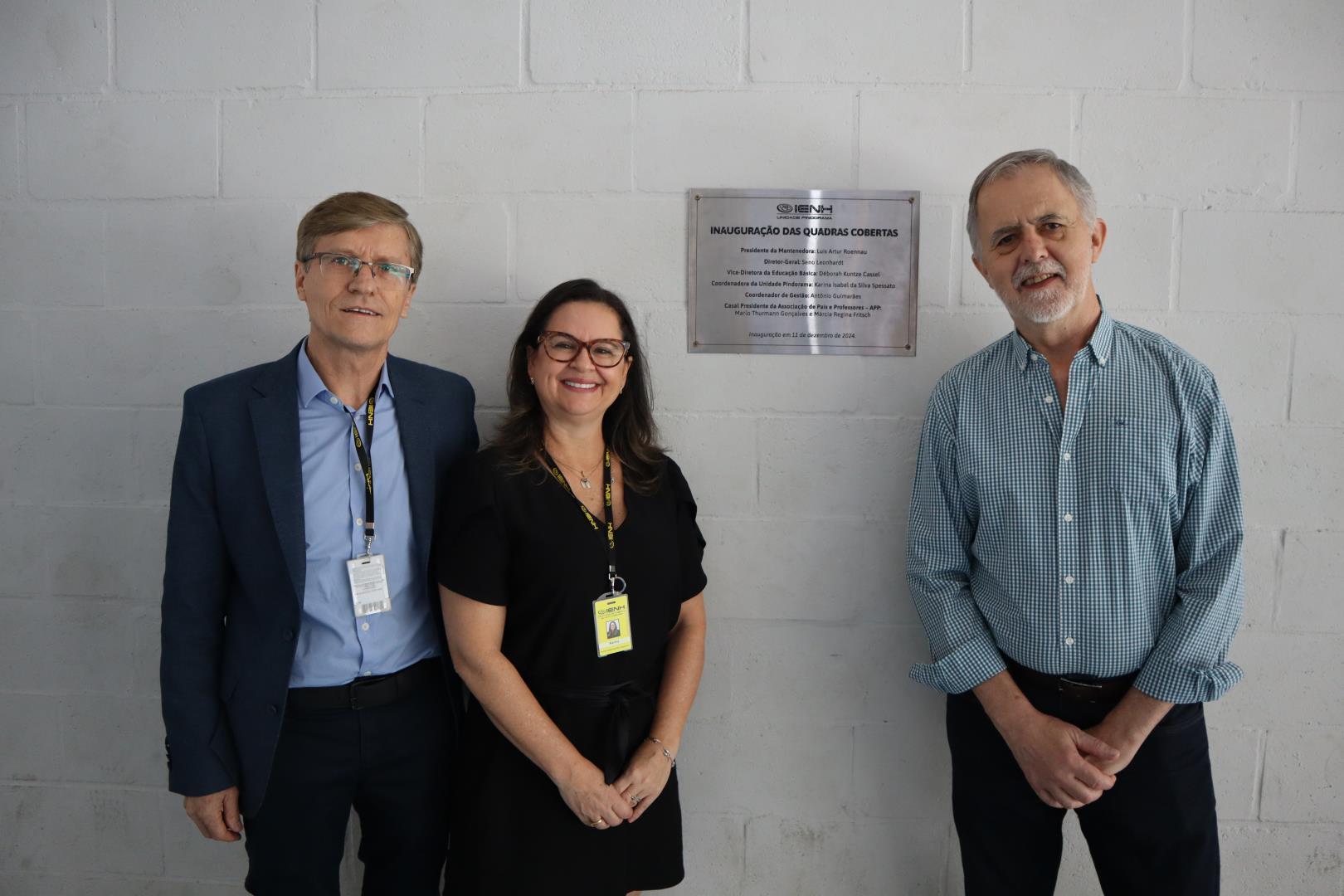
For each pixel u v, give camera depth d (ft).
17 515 6.29
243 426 4.74
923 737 6.13
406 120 5.96
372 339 4.62
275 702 4.67
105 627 6.30
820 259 5.93
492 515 4.60
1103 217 5.81
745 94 5.86
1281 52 5.68
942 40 5.78
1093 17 5.73
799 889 6.25
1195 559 4.76
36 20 6.01
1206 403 4.73
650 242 5.96
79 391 6.19
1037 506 4.86
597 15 5.85
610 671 4.67
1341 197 5.72
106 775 6.35
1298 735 5.97
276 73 5.97
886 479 6.04
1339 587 5.89
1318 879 6.04
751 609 6.15
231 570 4.89
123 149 6.05
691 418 6.07
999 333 5.92
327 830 4.87
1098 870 5.17
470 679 4.58
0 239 6.15
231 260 6.07
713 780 6.24
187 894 6.35
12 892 6.35
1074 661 4.81
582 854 4.61
